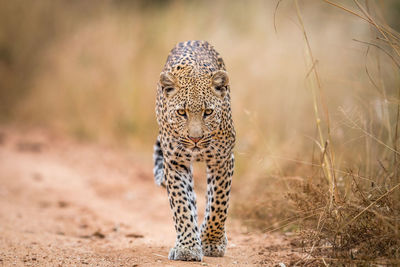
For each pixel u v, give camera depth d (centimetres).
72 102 2036
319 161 883
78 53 2127
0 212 1082
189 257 699
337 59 1329
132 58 1916
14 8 2403
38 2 2411
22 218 1048
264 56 1631
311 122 1346
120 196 1309
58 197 1266
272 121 1411
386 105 785
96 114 1947
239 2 1986
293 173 948
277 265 684
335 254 647
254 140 1336
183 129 700
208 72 716
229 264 700
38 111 2127
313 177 795
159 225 1057
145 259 718
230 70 1648
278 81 1535
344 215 663
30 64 2330
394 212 633
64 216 1100
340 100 1127
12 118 2158
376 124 861
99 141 1867
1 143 1814
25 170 1484
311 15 1599
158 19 2038
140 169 1565
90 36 2134
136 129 1830
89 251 788
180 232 713
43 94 2150
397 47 684
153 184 1426
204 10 1995
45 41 2394
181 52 764
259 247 809
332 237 672
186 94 695
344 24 1499
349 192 747
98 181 1427
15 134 1953
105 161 1641
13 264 689
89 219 1082
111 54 1989
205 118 697
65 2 2447
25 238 848
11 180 1383
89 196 1296
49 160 1638
